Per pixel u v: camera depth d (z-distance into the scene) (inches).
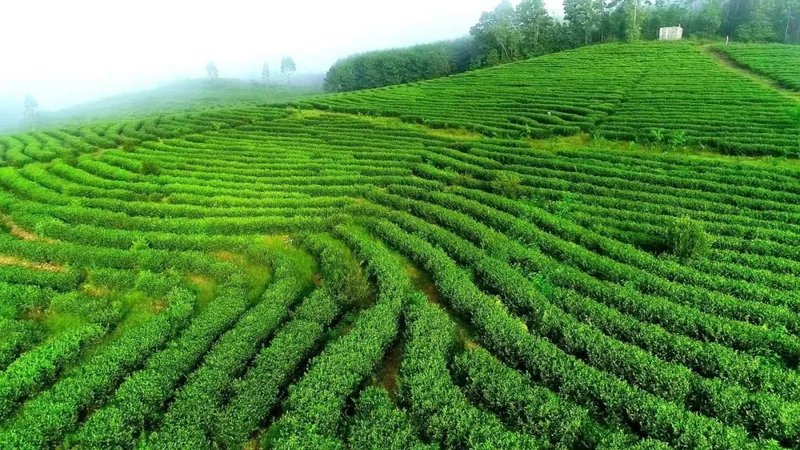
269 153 2316.7
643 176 1734.7
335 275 1127.0
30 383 919.0
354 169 2036.2
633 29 4584.2
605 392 792.3
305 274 1293.1
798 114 2119.8
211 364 920.3
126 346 985.5
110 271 1264.8
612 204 1562.5
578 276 1134.4
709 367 852.6
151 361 943.0
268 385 863.7
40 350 986.1
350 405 863.1
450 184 1888.5
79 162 2215.8
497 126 2600.9
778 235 1280.8
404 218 1510.8
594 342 904.9
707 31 4744.1
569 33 5378.9
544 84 3331.7
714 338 930.1
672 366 835.4
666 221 1413.6
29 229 1574.8
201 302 1186.6
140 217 1588.3
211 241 1407.5
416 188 1758.1
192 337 1008.2
